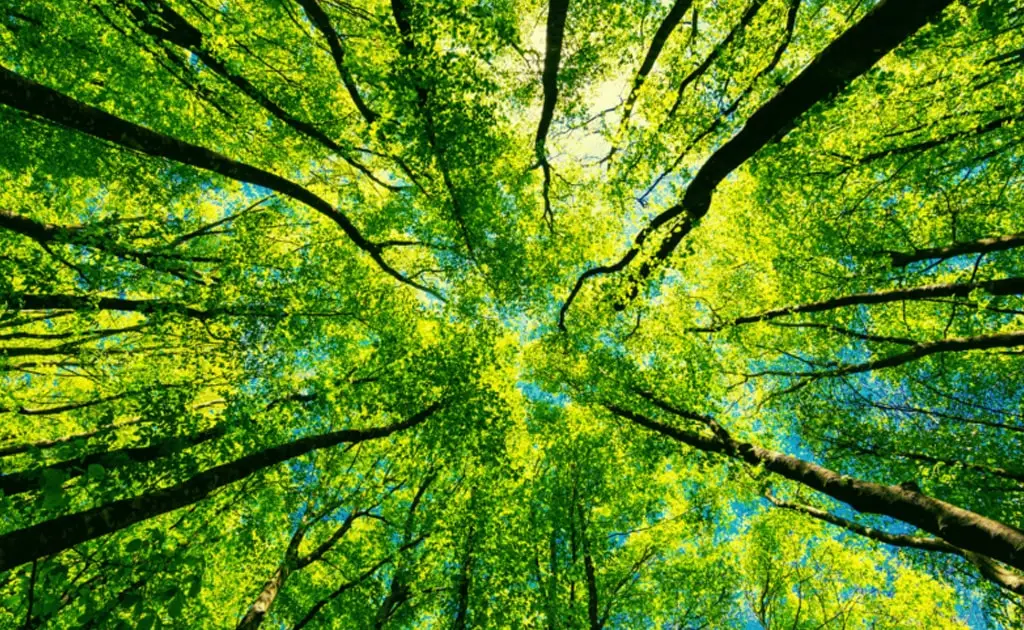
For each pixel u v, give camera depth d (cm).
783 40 1011
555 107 1297
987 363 1303
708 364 1489
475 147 1020
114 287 900
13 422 1084
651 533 1658
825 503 1462
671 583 1656
